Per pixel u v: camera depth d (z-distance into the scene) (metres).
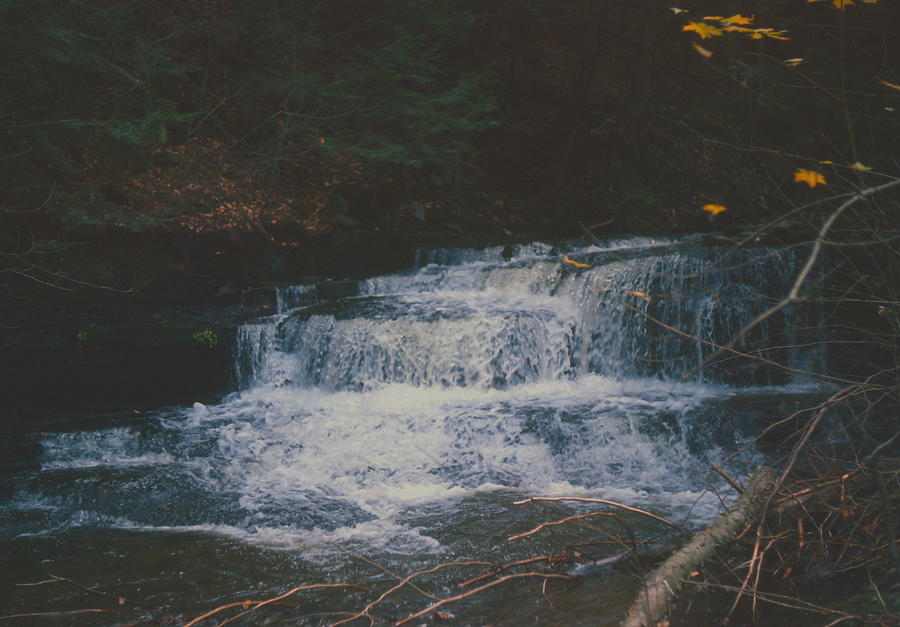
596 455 7.61
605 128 18.39
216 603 4.86
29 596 5.02
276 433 8.24
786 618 4.14
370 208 14.32
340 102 14.67
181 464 7.57
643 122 18.70
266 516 6.41
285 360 10.12
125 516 6.51
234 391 9.94
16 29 9.09
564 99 17.67
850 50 13.75
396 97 14.83
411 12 15.59
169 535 6.14
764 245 10.52
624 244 13.41
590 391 9.59
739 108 18.55
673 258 10.34
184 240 10.77
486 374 9.70
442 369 9.65
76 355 9.42
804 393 8.89
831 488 4.60
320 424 8.40
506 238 14.16
